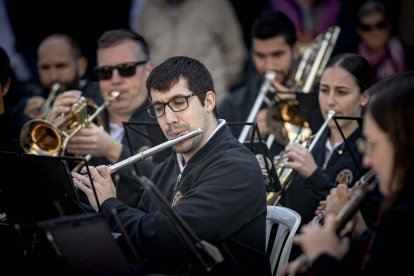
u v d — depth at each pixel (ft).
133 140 51.47
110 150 49.83
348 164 46.29
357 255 31.40
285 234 40.98
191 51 72.13
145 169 47.78
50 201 37.35
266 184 43.32
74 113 49.60
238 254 37.68
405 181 29.50
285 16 57.93
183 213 36.94
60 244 30.86
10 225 41.37
